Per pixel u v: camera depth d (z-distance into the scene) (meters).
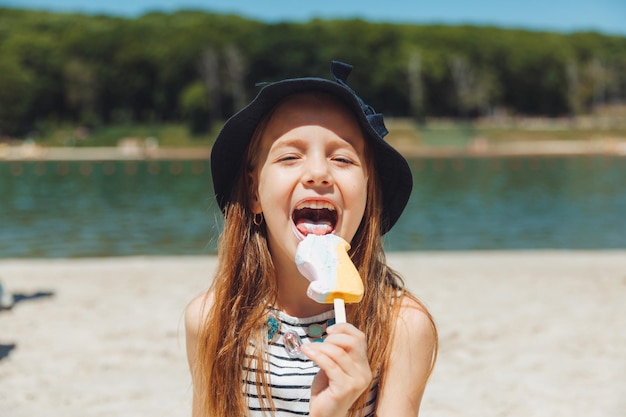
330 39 92.38
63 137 81.00
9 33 99.69
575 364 5.12
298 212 1.80
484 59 99.44
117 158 62.38
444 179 34.06
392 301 1.88
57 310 6.97
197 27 94.94
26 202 23.11
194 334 2.05
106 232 15.75
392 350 1.82
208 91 88.00
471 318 6.52
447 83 95.62
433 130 82.25
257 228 1.95
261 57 89.56
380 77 91.94
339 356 1.52
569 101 102.19
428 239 14.66
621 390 4.55
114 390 4.60
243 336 1.88
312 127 1.75
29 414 4.14
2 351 5.51
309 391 1.79
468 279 8.48
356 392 1.52
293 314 1.92
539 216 18.80
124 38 93.00
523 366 5.08
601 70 108.44
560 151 67.00
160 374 4.94
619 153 63.66
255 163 1.86
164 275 8.82
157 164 52.12
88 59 90.94
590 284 8.16
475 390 4.57
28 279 8.66
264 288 1.92
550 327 6.19
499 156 59.56
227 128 1.86
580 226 16.69
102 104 90.88
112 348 5.59
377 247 1.90
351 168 1.77
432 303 7.18
